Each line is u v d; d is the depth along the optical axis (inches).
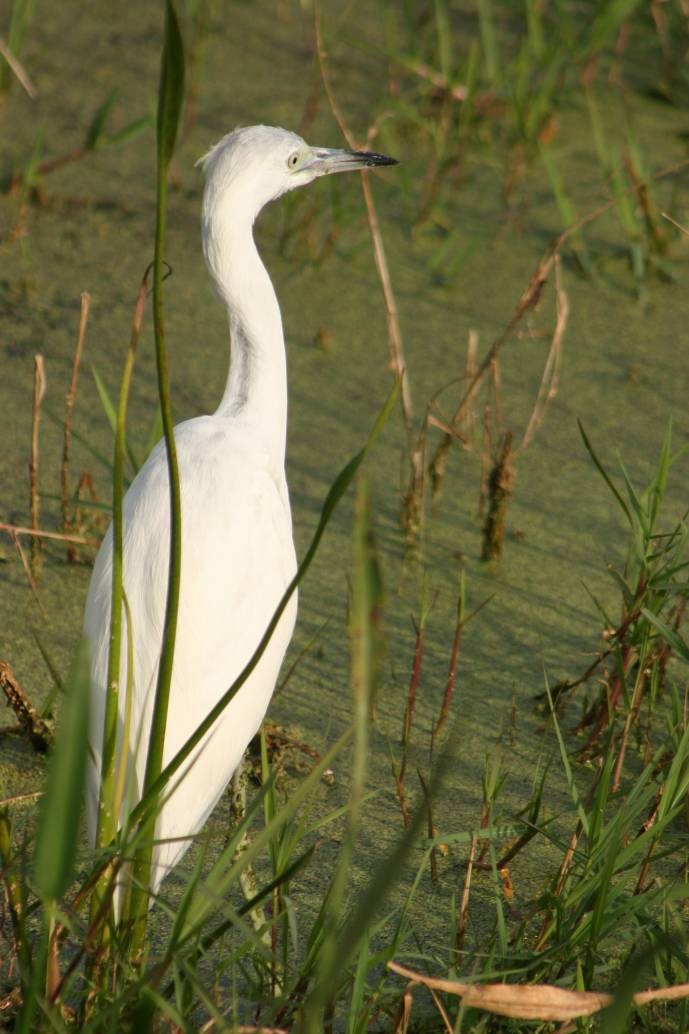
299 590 319.0
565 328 430.6
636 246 447.2
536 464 371.9
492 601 322.7
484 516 351.3
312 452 366.0
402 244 466.3
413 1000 220.4
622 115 550.3
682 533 264.1
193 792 206.4
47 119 502.6
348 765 270.5
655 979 220.7
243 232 253.8
